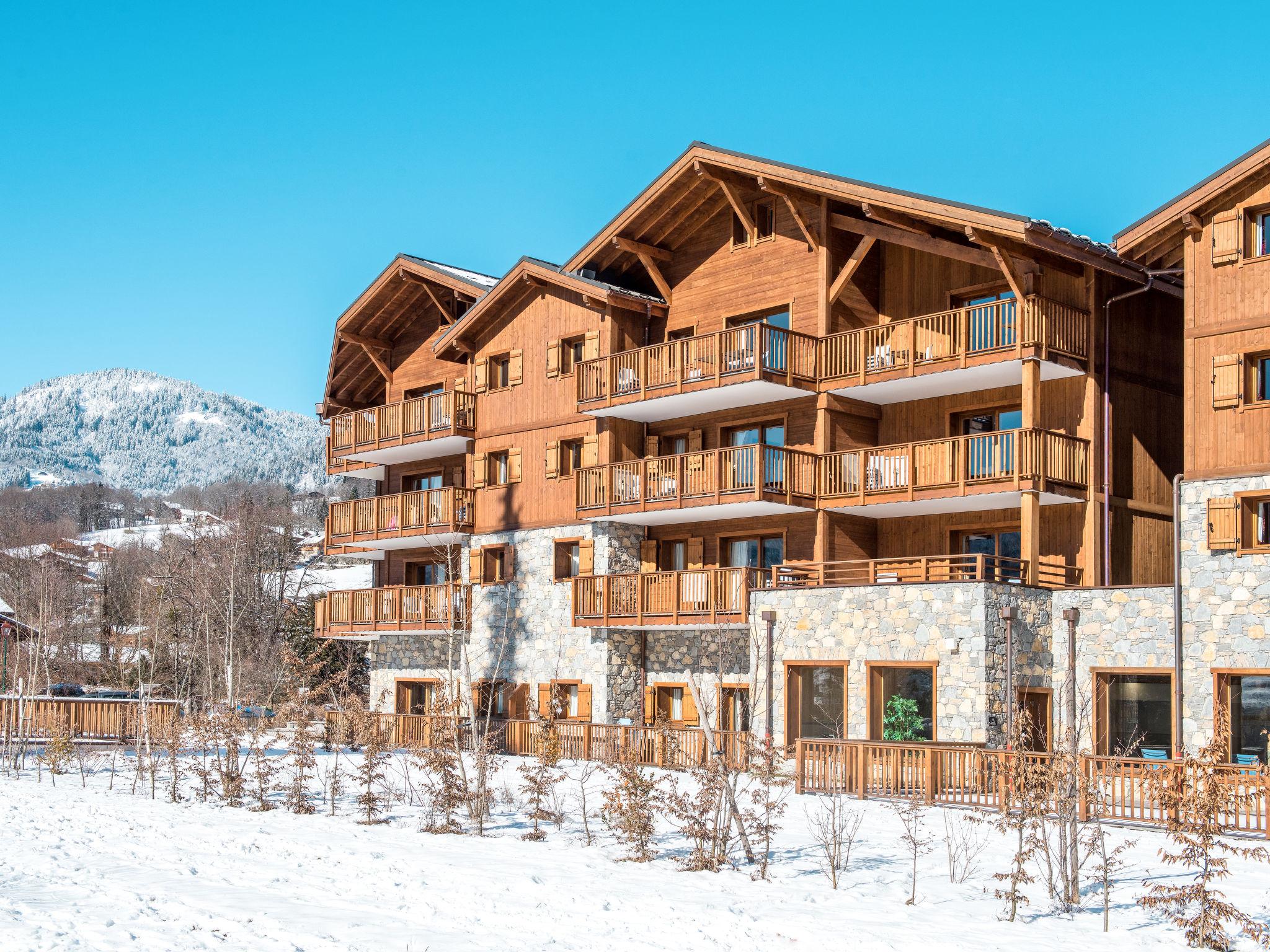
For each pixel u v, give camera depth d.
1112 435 26.30
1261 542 22.41
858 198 27.12
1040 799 14.30
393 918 13.25
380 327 39.62
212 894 14.45
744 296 30.69
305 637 58.38
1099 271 26.34
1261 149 22.08
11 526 96.50
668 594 29.80
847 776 22.03
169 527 88.06
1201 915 12.51
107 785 26.02
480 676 35.06
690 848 17.48
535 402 34.38
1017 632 24.20
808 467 28.39
